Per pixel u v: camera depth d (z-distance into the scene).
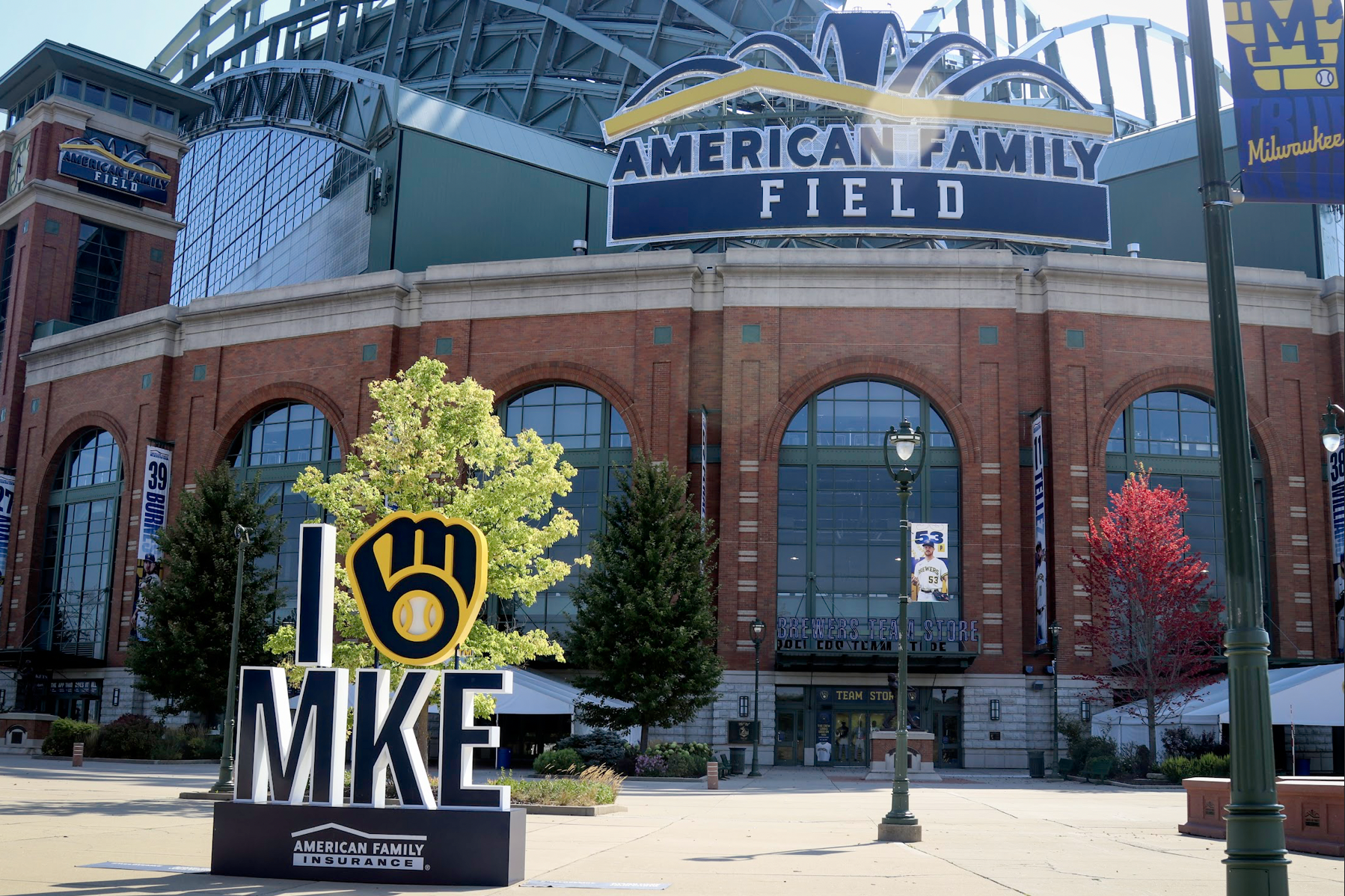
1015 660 48.91
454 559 16.36
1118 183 62.25
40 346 68.19
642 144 56.00
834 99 55.34
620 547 44.66
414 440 31.14
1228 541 10.95
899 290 52.06
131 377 63.19
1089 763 42.25
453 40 96.50
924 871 16.33
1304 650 50.53
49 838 19.52
